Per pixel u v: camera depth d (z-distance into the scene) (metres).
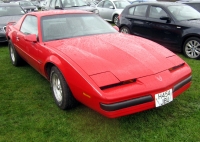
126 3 13.51
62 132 2.72
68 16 4.09
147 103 2.52
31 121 2.98
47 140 2.58
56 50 3.17
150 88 2.50
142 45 3.38
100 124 2.87
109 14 13.24
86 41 3.45
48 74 3.58
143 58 2.91
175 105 3.27
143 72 2.64
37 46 3.65
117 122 2.89
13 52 5.33
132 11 7.77
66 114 3.12
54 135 2.67
